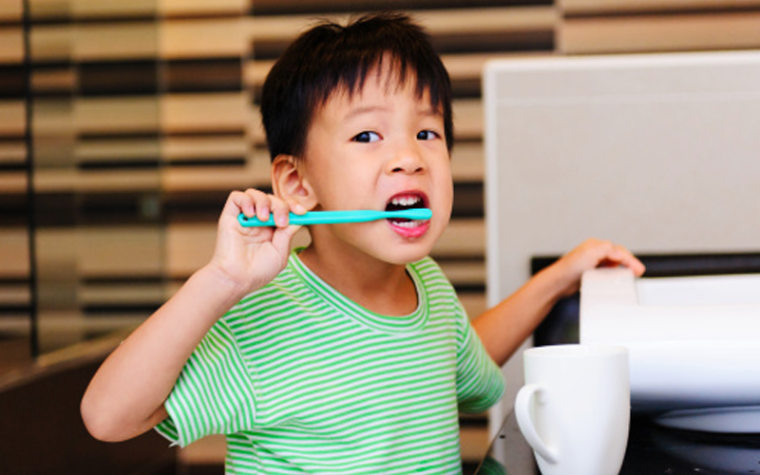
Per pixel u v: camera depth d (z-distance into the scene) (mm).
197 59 2307
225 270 681
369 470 796
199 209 2318
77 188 1680
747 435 727
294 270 839
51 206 1532
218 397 736
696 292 935
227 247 688
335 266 843
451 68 2234
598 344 675
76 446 1586
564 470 574
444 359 874
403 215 731
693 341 665
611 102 1247
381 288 861
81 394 1611
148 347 678
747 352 655
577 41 2217
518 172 1264
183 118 2318
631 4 2203
